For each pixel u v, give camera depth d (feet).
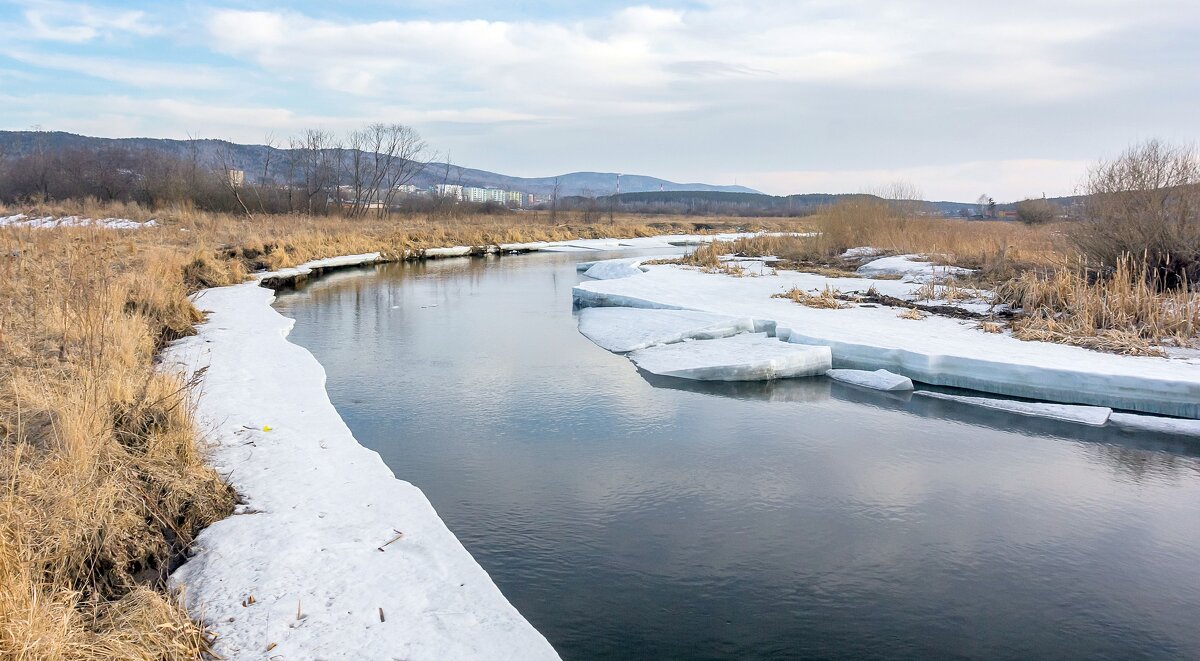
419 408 31.86
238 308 51.37
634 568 19.17
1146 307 40.52
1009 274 56.18
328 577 15.90
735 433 29.68
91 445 17.48
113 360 27.09
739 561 19.69
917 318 46.83
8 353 25.84
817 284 63.62
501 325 51.80
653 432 29.55
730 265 78.54
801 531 21.48
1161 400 31.42
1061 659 15.84
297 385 31.40
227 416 26.30
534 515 22.04
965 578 19.12
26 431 18.89
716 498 23.56
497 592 15.79
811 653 15.85
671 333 43.88
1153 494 24.44
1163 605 18.02
